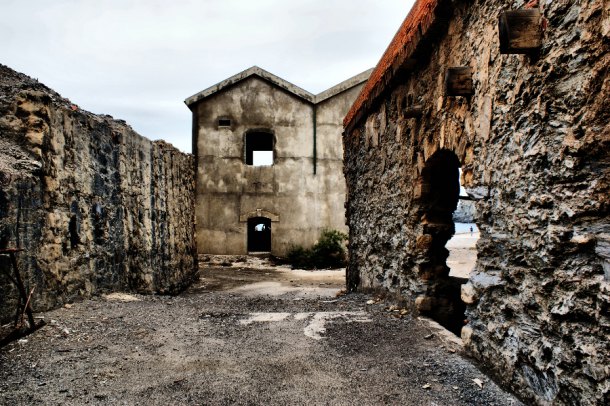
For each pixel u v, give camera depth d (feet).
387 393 10.21
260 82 57.00
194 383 10.99
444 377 10.97
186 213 39.70
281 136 56.80
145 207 28.71
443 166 16.74
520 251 9.76
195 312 19.66
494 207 11.00
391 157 21.20
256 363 12.45
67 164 19.90
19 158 17.16
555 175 8.55
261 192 56.13
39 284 17.31
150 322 17.16
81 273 20.68
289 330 16.12
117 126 26.16
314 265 53.06
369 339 14.65
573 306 7.89
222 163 55.98
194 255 42.50
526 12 8.82
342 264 53.62
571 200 8.13
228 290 36.06
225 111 56.49
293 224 56.24
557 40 8.40
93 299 21.11
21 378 11.09
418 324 16.35
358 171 28.78
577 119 7.98
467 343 12.18
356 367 11.97
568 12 8.12
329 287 37.47
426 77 16.24
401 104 19.44
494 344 10.75
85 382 10.97
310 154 57.11
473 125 12.17
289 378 11.28
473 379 10.68
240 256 54.95
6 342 13.15
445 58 14.25
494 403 9.41
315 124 57.31
